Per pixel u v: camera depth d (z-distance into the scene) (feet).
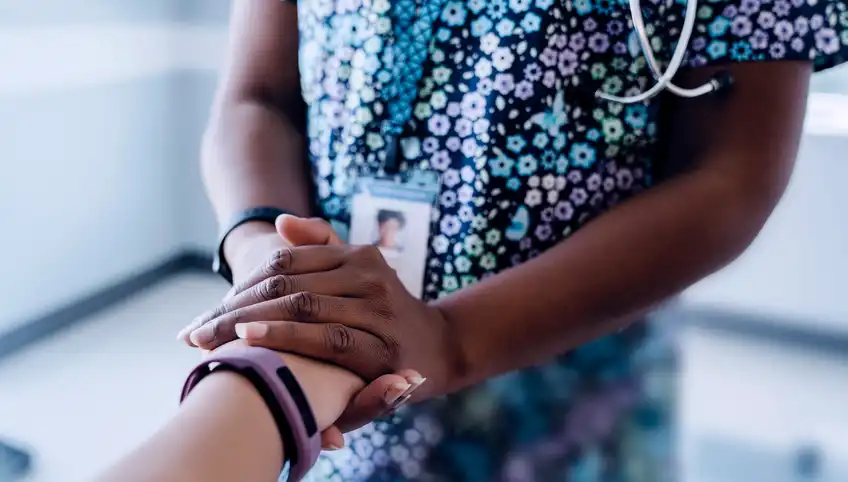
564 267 1.90
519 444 2.10
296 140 2.42
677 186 1.93
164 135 9.84
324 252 1.81
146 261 9.87
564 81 1.95
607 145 2.01
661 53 1.93
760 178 1.87
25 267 8.01
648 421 2.11
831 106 8.87
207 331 1.65
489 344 1.85
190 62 9.79
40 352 7.93
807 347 8.95
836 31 1.86
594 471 2.11
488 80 1.97
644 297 1.89
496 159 2.00
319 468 2.29
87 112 8.54
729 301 9.23
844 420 7.33
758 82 1.85
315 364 1.61
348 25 2.10
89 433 6.59
